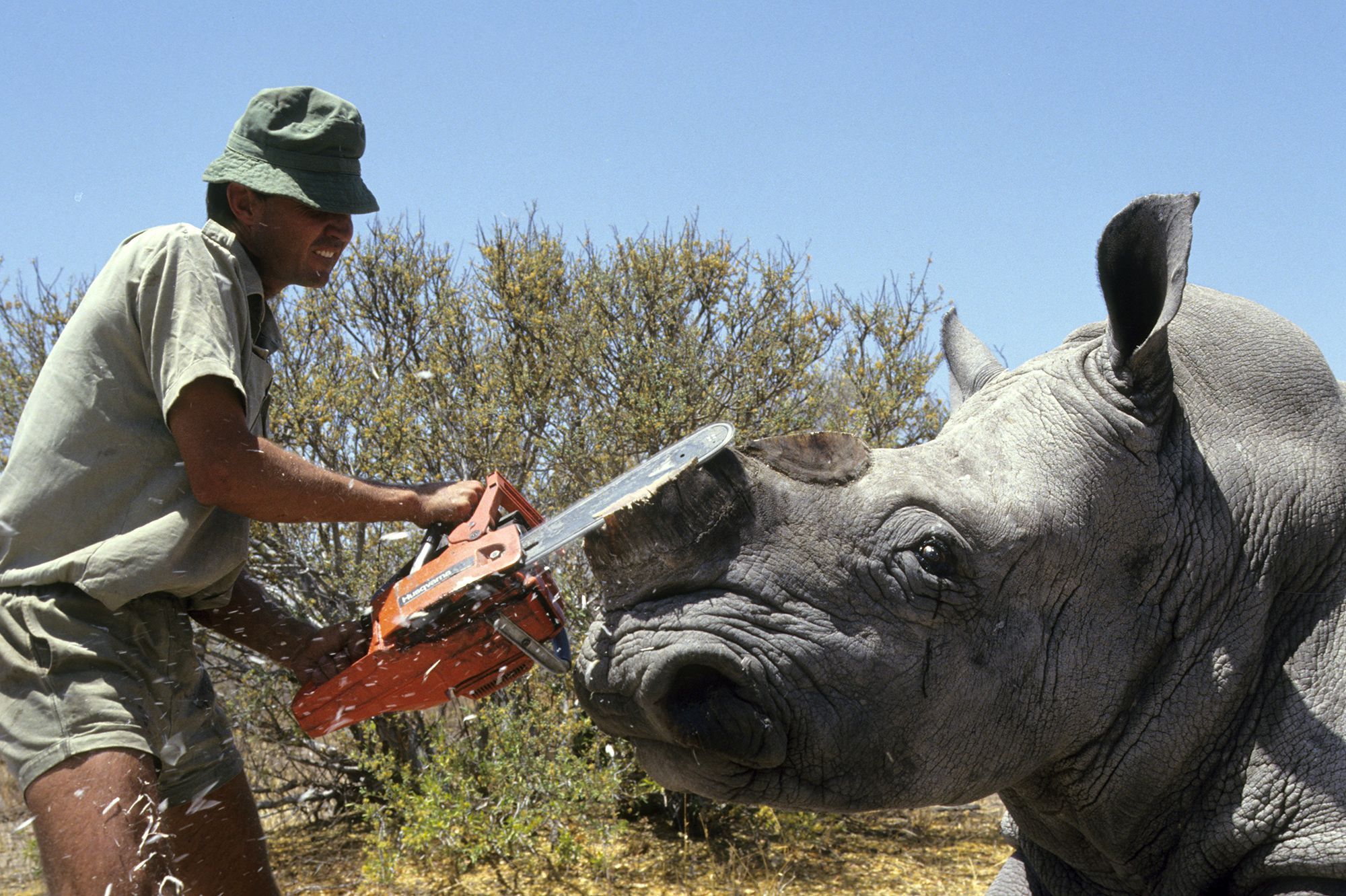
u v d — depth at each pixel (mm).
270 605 2889
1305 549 2723
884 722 2439
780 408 7180
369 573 6633
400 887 5836
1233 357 2832
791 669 2363
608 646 2385
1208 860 2693
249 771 7074
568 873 5938
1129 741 2686
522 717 6152
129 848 2295
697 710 2365
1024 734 2596
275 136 2643
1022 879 3246
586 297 7371
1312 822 2549
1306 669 2676
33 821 2346
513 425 7156
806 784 2453
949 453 2654
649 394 6887
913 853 6348
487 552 2406
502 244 7445
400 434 7094
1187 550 2668
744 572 2379
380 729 6684
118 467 2473
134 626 2496
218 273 2504
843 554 2416
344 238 2789
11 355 7766
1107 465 2635
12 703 2387
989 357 3348
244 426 2443
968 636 2500
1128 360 2666
